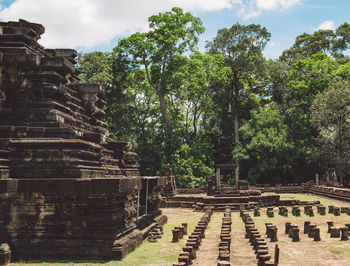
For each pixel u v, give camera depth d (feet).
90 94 53.72
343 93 124.88
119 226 38.04
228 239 38.88
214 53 166.81
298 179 162.20
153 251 38.52
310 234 45.78
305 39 191.93
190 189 132.05
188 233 51.80
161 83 141.69
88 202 35.27
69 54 54.54
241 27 161.07
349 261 32.96
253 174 160.86
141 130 169.99
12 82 42.45
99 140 44.06
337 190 102.06
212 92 169.27
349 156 124.67
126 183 37.40
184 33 144.56
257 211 72.69
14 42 43.83
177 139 151.43
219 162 184.34
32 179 35.40
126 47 145.28
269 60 190.29
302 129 152.46
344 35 189.47
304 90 152.35
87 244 34.60
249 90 180.34
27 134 40.01
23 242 34.94
